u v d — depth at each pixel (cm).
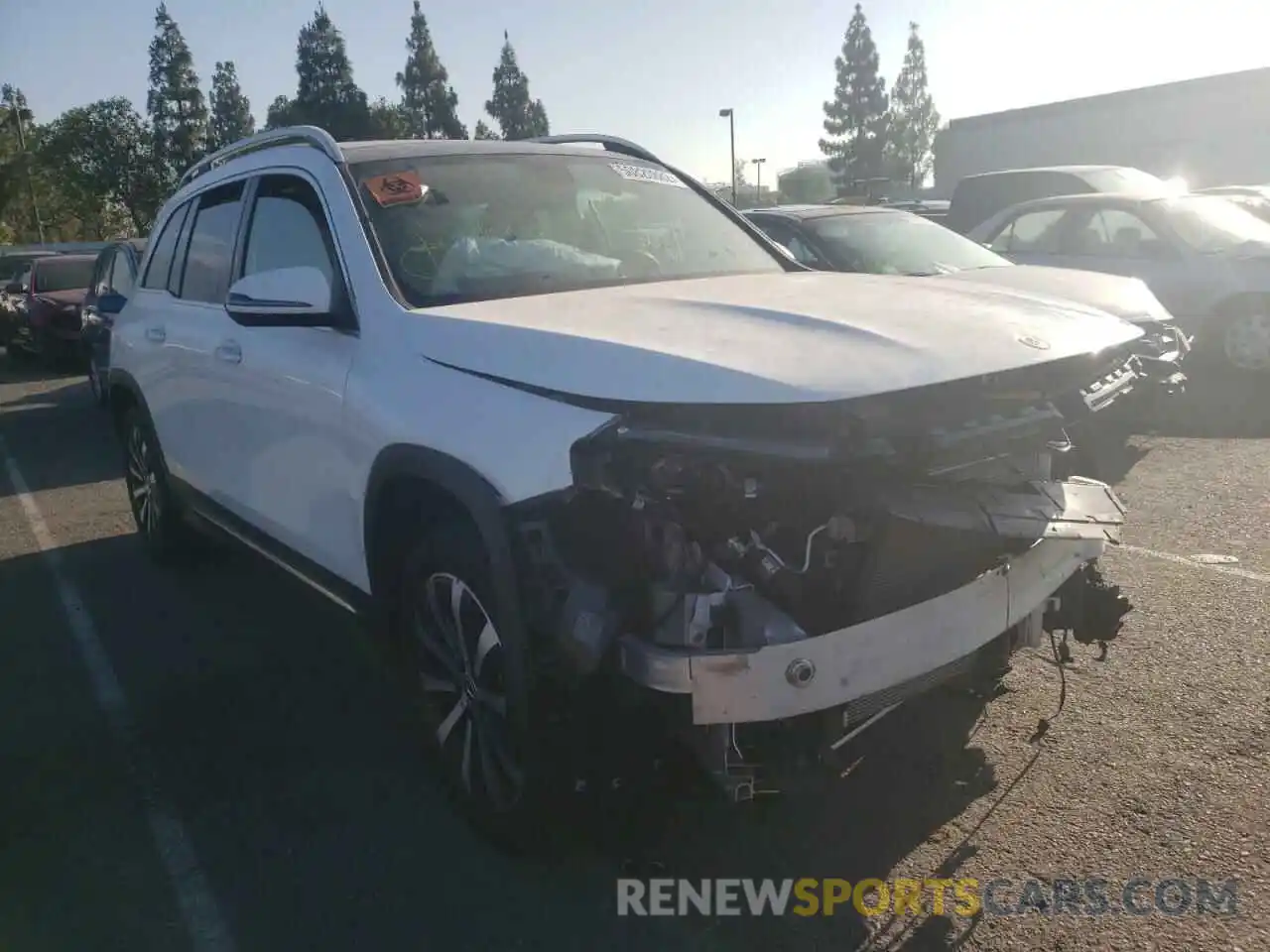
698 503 258
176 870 330
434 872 323
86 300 1266
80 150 6694
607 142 507
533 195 418
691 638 261
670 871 317
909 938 283
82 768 395
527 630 280
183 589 582
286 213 427
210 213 507
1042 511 283
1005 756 363
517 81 6625
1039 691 406
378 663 474
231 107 6619
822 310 311
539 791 295
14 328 1800
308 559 409
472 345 314
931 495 272
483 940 293
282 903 313
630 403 267
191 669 477
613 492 265
